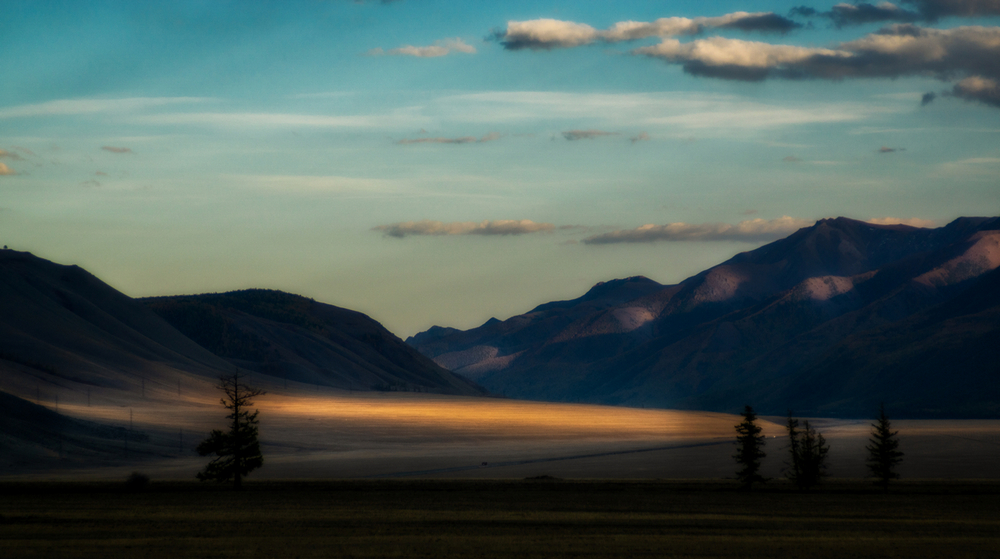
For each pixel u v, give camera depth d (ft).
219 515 200.13
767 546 163.32
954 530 189.37
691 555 153.69
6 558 146.10
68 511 205.67
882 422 311.06
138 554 150.10
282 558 147.74
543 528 184.34
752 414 309.42
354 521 191.52
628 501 244.22
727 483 320.50
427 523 189.98
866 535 179.73
